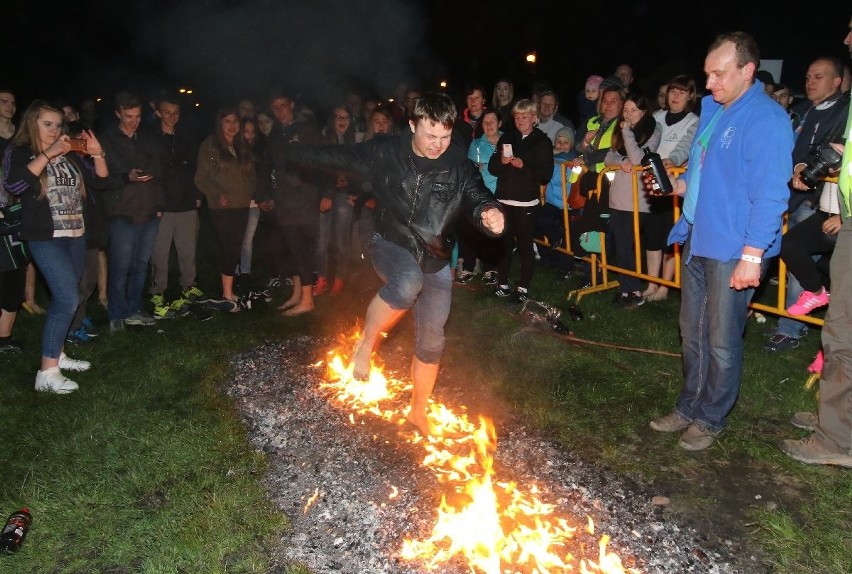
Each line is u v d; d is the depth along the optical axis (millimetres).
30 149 4652
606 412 4523
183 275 7102
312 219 6387
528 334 5824
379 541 3285
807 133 5086
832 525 3330
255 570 3135
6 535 3375
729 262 3707
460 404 4684
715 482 3734
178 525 3443
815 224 4785
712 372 3945
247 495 3668
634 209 6105
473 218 3416
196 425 4438
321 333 6059
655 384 4891
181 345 5832
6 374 5387
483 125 7031
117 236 6051
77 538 3438
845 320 3598
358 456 4020
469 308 6617
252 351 5723
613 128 6488
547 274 7707
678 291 7000
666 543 3256
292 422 4457
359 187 6641
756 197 3502
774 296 6742
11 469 4055
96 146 5035
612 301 6672
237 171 6414
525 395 4762
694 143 3893
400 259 3504
